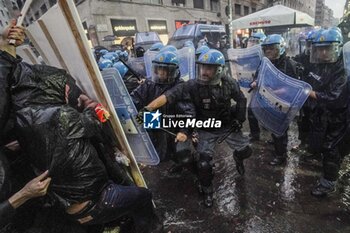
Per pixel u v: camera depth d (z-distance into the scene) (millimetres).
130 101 2012
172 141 2572
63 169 1305
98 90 1719
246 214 2217
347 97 1982
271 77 2584
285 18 7996
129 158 2016
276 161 2961
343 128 2051
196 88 2225
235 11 25297
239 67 3670
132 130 2170
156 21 16656
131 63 4801
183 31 9742
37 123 1253
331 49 2016
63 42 1690
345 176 2604
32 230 1835
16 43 1498
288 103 2438
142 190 1724
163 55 2367
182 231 2111
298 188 2492
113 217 1579
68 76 1713
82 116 1427
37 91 1355
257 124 3652
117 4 14219
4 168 1334
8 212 1243
